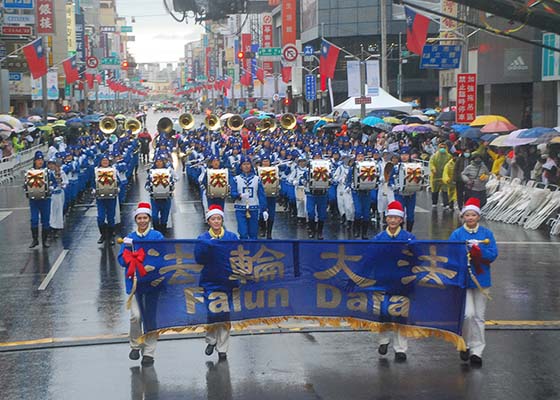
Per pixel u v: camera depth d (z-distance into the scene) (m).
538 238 19.23
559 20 9.94
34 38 59.88
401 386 8.75
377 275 9.48
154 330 9.41
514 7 9.85
